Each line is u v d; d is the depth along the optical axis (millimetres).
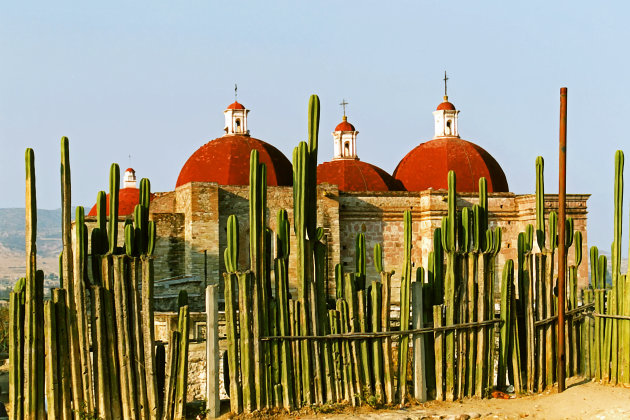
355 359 62594
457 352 66125
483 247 67562
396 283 131375
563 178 69188
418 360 64812
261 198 60906
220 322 78625
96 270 58062
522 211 135750
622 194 69812
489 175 142000
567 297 72375
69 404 55969
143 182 60375
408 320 65000
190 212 118250
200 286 106125
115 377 56938
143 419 57312
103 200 59562
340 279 64812
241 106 138625
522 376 69125
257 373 59875
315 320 61969
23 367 55500
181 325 59125
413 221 133375
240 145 132375
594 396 65250
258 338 60062
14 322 55562
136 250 59094
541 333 69625
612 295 69125
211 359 59625
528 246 69875
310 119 63281
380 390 63156
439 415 61125
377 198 132250
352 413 61062
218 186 120438
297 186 61938
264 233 61062
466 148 144500
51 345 55219
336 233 127250
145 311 58000
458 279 66750
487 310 67500
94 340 56938
